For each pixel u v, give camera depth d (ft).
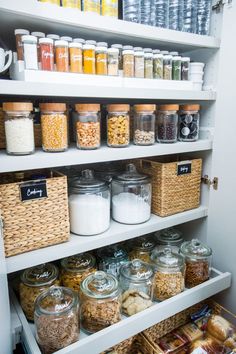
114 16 3.20
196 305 4.23
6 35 3.46
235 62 3.79
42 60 3.00
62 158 3.06
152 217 4.18
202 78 4.20
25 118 2.93
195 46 3.97
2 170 2.74
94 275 3.34
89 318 3.17
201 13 3.93
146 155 3.67
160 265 3.81
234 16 3.71
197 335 3.87
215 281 4.07
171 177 4.11
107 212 3.70
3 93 2.63
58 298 2.97
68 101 4.14
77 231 3.55
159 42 3.75
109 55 3.35
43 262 3.11
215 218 4.48
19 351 3.51
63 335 2.88
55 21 2.87
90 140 3.34
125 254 4.28
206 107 4.37
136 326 3.28
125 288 3.63
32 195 2.98
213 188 4.44
